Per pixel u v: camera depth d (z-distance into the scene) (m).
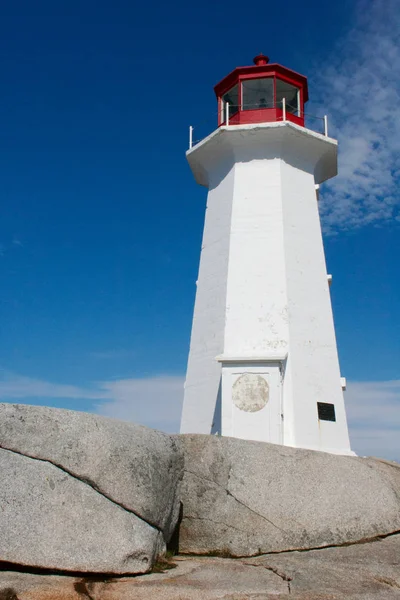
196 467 7.47
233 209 16.27
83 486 5.99
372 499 8.07
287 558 6.89
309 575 6.17
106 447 6.16
